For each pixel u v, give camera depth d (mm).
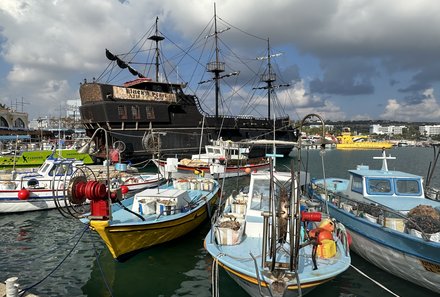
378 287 9898
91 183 9977
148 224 11195
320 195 14922
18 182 18641
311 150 99812
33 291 9930
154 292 9922
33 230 15758
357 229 11109
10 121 81312
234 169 31000
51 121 87000
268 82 60062
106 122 35219
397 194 12125
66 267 11625
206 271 11195
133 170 28141
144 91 38031
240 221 10328
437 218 9445
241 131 47938
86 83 35969
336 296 9430
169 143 39344
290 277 7242
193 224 13828
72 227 16203
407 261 9414
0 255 12742
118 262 11562
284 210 8805
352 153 91875
